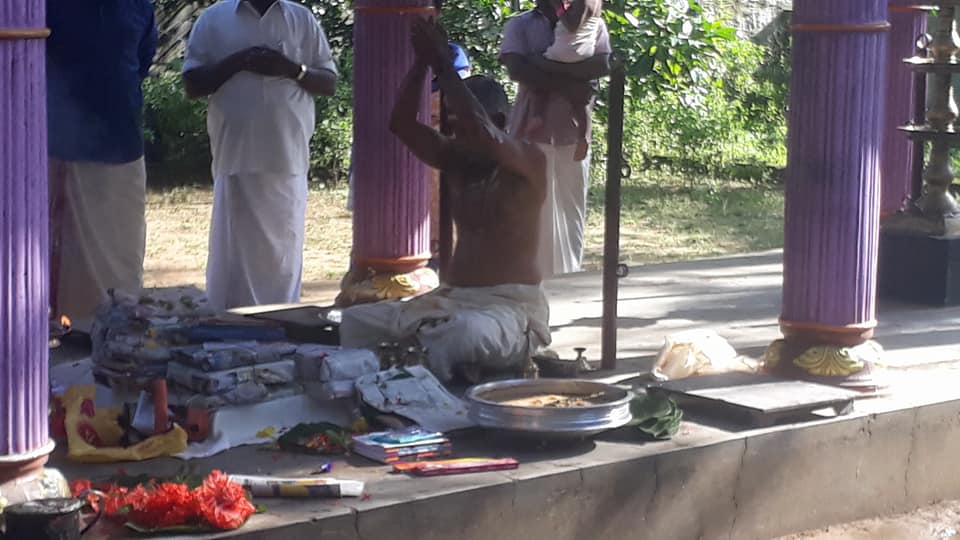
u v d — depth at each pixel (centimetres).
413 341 472
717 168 1255
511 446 415
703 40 966
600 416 407
